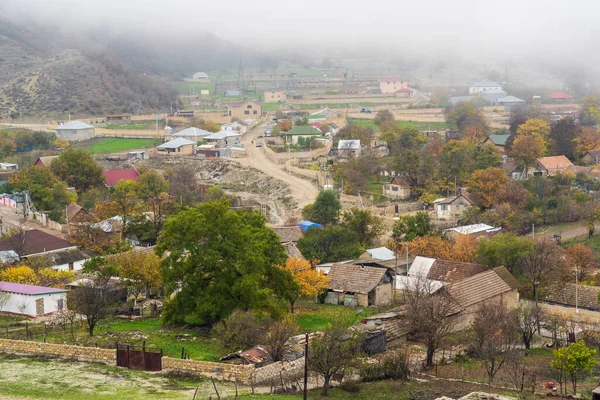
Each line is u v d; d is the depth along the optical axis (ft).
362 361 174.70
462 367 185.47
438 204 422.00
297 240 325.01
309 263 269.85
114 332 202.39
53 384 154.92
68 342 186.60
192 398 147.84
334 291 253.44
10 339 183.73
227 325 185.98
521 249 268.62
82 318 218.18
